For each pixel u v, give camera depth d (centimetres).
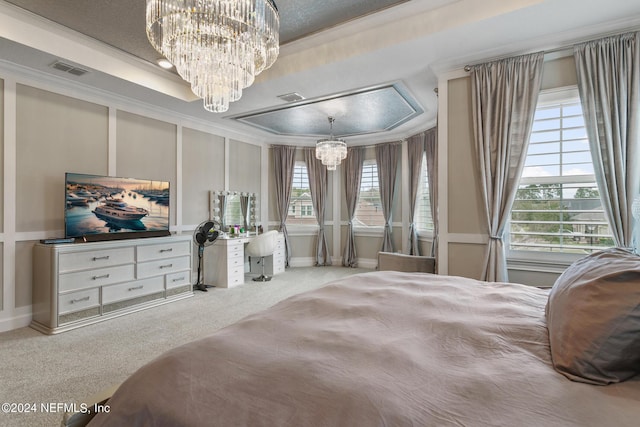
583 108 264
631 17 244
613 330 91
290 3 264
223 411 83
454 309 152
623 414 74
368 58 312
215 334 125
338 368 95
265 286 512
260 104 448
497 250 295
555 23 253
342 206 707
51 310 311
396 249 645
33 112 341
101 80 361
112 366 244
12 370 237
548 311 130
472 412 76
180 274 434
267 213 666
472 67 310
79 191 358
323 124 566
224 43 219
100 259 346
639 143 244
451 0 260
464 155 320
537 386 86
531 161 295
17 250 329
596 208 270
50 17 284
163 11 196
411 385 87
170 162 483
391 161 639
